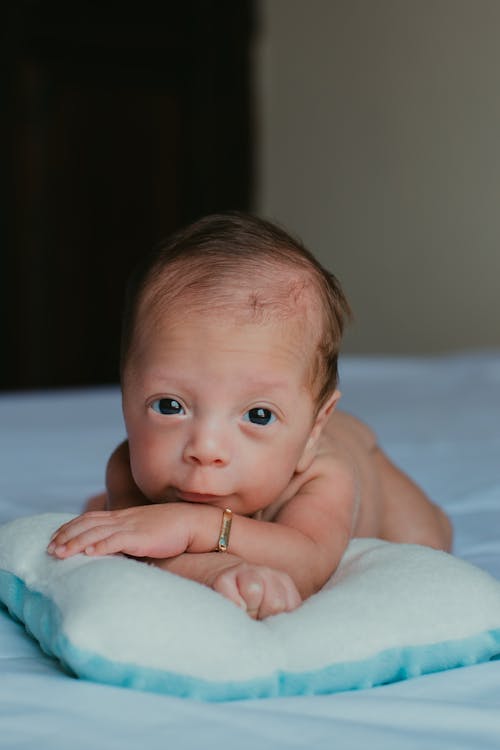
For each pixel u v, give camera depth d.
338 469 1.06
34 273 4.69
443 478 1.70
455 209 4.45
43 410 2.44
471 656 0.85
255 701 0.75
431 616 0.84
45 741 0.67
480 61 4.33
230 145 4.93
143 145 4.85
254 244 0.98
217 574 0.86
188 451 0.93
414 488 1.32
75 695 0.74
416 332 4.61
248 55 4.91
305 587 0.96
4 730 0.68
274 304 0.95
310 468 1.05
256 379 0.93
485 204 4.36
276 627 0.80
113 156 4.81
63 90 4.69
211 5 4.83
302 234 4.91
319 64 4.79
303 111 4.86
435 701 0.76
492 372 2.99
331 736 0.69
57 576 0.84
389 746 0.68
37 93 4.63
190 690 0.75
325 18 4.76
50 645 0.81
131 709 0.72
